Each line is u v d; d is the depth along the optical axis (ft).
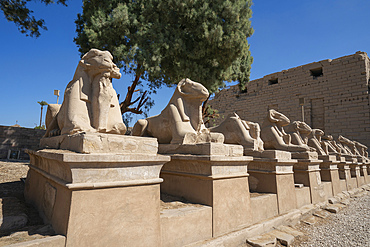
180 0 29.04
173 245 7.84
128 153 6.97
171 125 12.32
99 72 9.09
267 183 13.76
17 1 22.30
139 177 7.12
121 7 28.40
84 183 6.02
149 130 13.96
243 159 10.67
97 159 6.12
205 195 9.66
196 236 8.55
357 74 47.67
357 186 28.60
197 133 12.06
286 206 13.83
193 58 31.42
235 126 15.42
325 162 21.68
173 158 10.85
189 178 10.68
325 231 12.76
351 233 12.58
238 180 10.62
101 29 28.02
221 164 9.87
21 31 23.71
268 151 13.74
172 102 12.87
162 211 8.56
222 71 33.17
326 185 20.06
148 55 28.25
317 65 52.85
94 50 9.12
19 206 8.80
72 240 5.71
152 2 29.96
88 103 9.05
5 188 14.02
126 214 6.69
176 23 31.35
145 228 7.00
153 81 35.37
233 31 31.22
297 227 12.97
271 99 59.16
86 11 31.73
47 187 8.13
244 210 10.59
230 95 67.82
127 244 6.59
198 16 30.01
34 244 5.26
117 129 9.11
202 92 12.14
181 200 10.48
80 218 5.89
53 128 10.66
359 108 46.62
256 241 9.70
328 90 50.78
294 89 55.67
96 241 6.07
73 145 6.99
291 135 20.80
